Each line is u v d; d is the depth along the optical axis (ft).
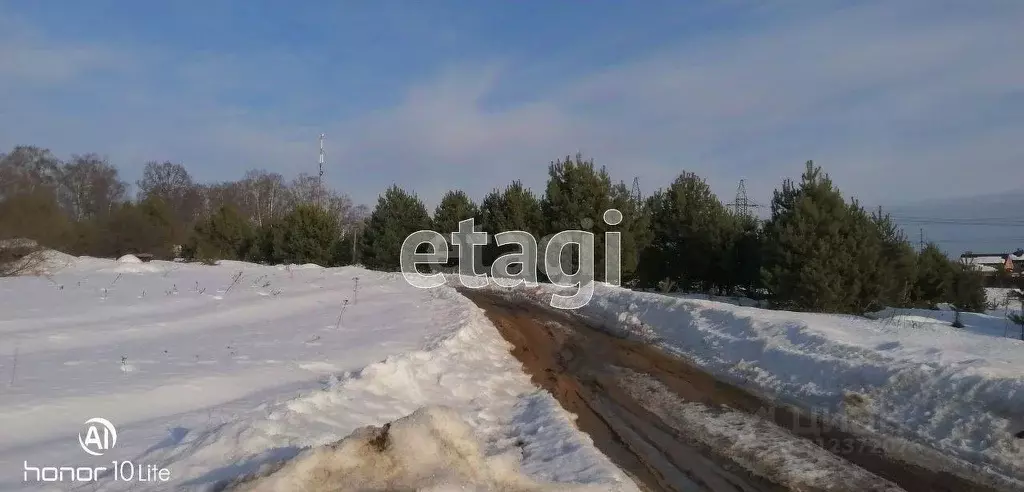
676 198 96.68
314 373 31.60
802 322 42.63
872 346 35.06
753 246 83.56
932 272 89.86
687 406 29.96
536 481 17.62
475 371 35.86
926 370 28.43
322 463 15.38
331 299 67.87
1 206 88.58
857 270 65.05
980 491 19.02
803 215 67.46
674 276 97.40
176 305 53.67
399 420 16.97
